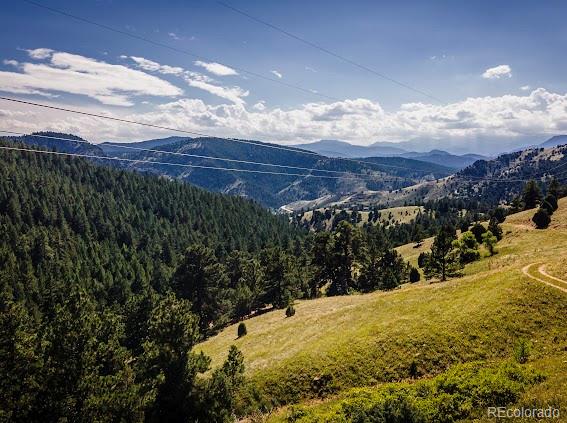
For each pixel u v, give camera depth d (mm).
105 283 115188
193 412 29250
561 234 71500
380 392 25797
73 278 116188
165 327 31266
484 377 21781
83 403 24375
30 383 22969
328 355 38188
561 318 33125
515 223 95125
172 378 30000
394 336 37906
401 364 34281
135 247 167250
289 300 79062
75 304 30344
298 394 34906
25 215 162125
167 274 129250
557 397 17672
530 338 32062
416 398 22203
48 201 176000
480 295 40875
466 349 33312
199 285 83750
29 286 108000
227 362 33125
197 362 31672
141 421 26953
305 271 108500
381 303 51500
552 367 23078
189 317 31891
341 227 91438
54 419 23312
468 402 19922
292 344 46406
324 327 49125
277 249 90750
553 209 92375
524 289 37969
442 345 34594
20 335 23281
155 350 30875
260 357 45344
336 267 91875
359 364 35875
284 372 37594
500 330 33875
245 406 34781
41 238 138500
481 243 86562
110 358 32406
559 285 37312
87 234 166875
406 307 46188
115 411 26047
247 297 86688
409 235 173125
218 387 30578
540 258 49844
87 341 25578
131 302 65875
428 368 33000
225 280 91312
